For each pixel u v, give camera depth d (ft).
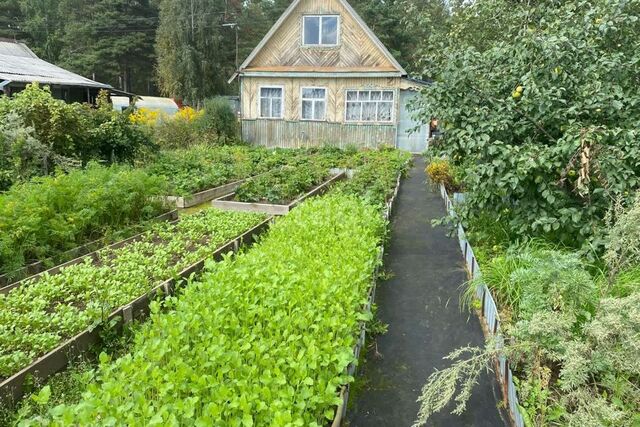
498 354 9.86
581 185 12.64
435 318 14.14
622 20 14.61
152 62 128.57
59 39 122.72
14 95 31.63
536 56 15.25
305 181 31.32
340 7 56.85
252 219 22.22
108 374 7.97
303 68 58.65
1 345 10.60
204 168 36.78
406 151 54.03
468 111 15.76
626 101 14.46
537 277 10.09
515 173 13.67
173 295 14.46
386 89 56.80
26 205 17.42
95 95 70.79
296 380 7.84
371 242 15.56
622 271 11.00
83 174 22.58
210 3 106.63
